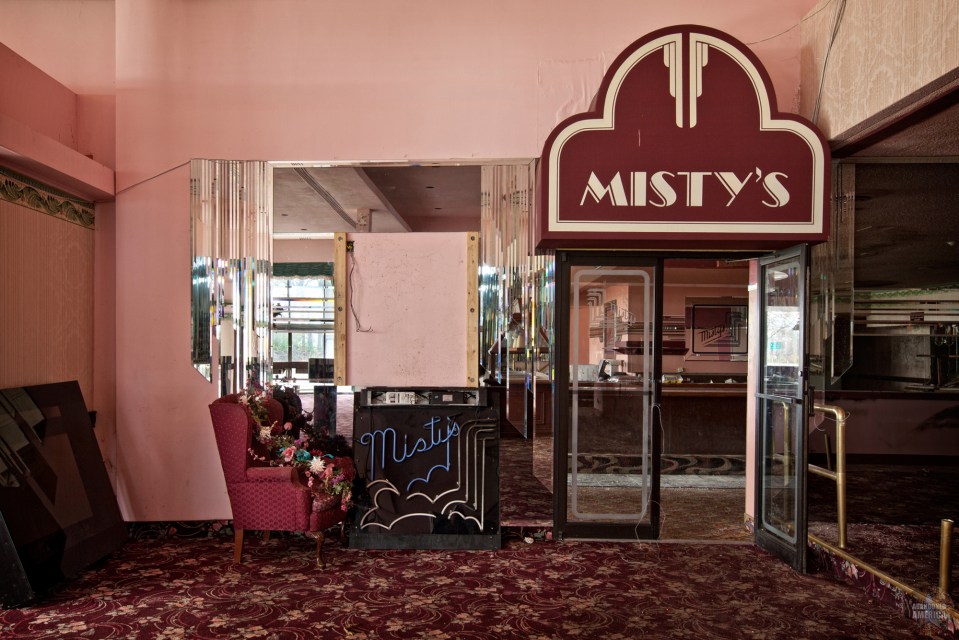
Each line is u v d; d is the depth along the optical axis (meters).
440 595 3.79
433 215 5.00
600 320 4.89
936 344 8.41
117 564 4.29
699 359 8.93
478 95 4.91
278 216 4.97
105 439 4.99
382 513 4.71
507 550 4.62
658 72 4.18
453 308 4.89
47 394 4.30
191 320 4.90
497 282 4.90
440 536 4.69
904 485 6.72
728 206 4.16
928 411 7.43
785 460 4.52
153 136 4.92
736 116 4.16
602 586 3.94
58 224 4.59
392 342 4.89
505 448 4.83
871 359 9.09
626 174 4.19
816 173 4.13
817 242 4.20
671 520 5.43
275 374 4.91
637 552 4.58
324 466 4.36
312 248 4.95
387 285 4.90
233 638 3.21
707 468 7.40
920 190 5.08
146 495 4.88
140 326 4.89
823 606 3.65
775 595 3.81
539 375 4.87
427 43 4.92
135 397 4.89
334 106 4.93
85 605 3.62
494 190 4.93
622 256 4.87
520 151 4.91
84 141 5.11
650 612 3.56
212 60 4.94
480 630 3.32
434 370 4.89
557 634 3.28
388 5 4.93
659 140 4.18
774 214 4.14
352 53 4.93
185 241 4.92
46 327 4.44
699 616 3.51
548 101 4.91
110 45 5.35
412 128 4.91
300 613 3.52
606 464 4.89
